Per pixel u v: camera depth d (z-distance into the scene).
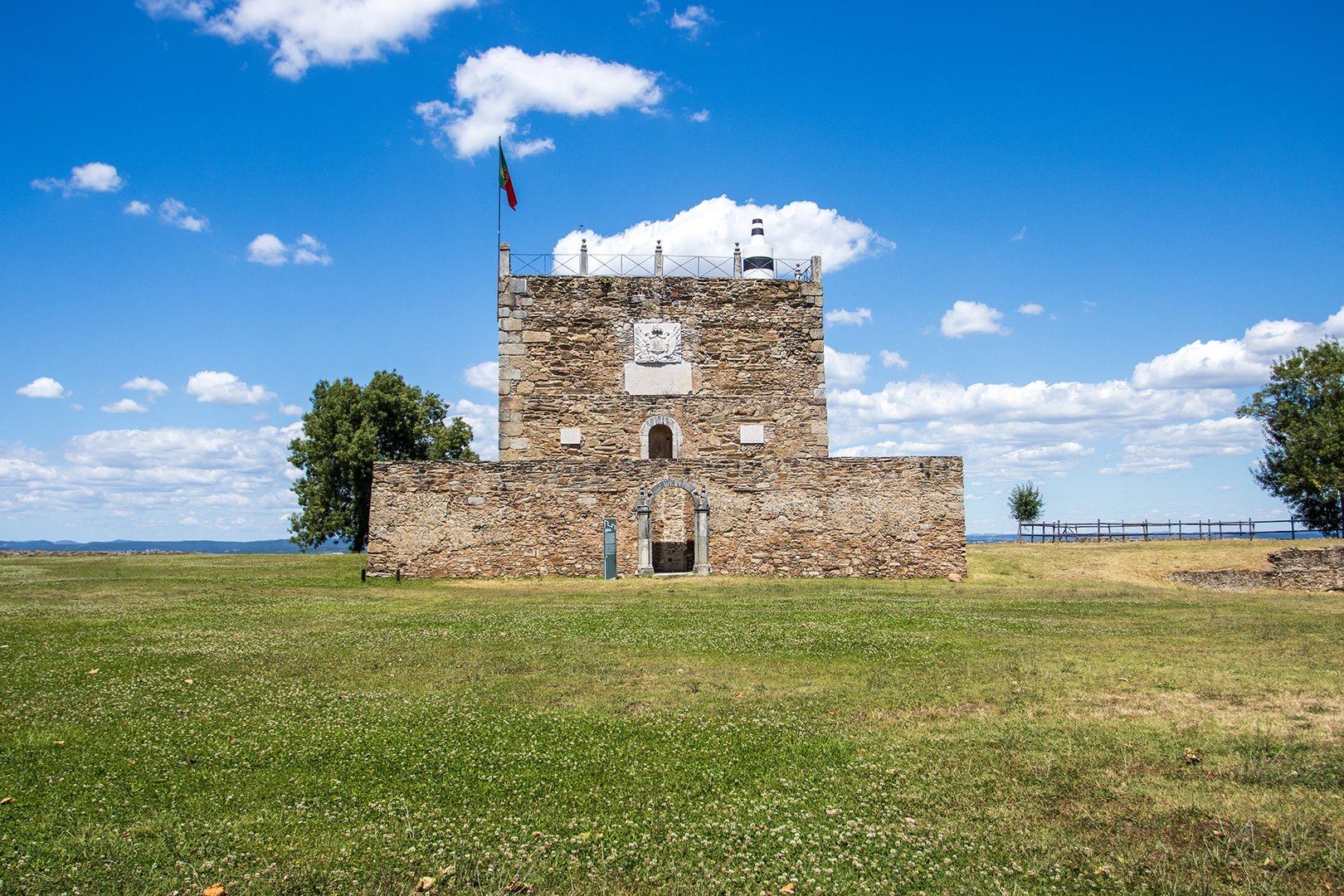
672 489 36.84
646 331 39.44
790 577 34.81
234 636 19.39
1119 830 8.54
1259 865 7.73
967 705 13.43
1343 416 54.59
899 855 8.16
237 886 7.51
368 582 32.00
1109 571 36.72
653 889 7.54
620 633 20.20
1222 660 16.69
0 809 9.16
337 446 63.12
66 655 16.94
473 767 10.64
